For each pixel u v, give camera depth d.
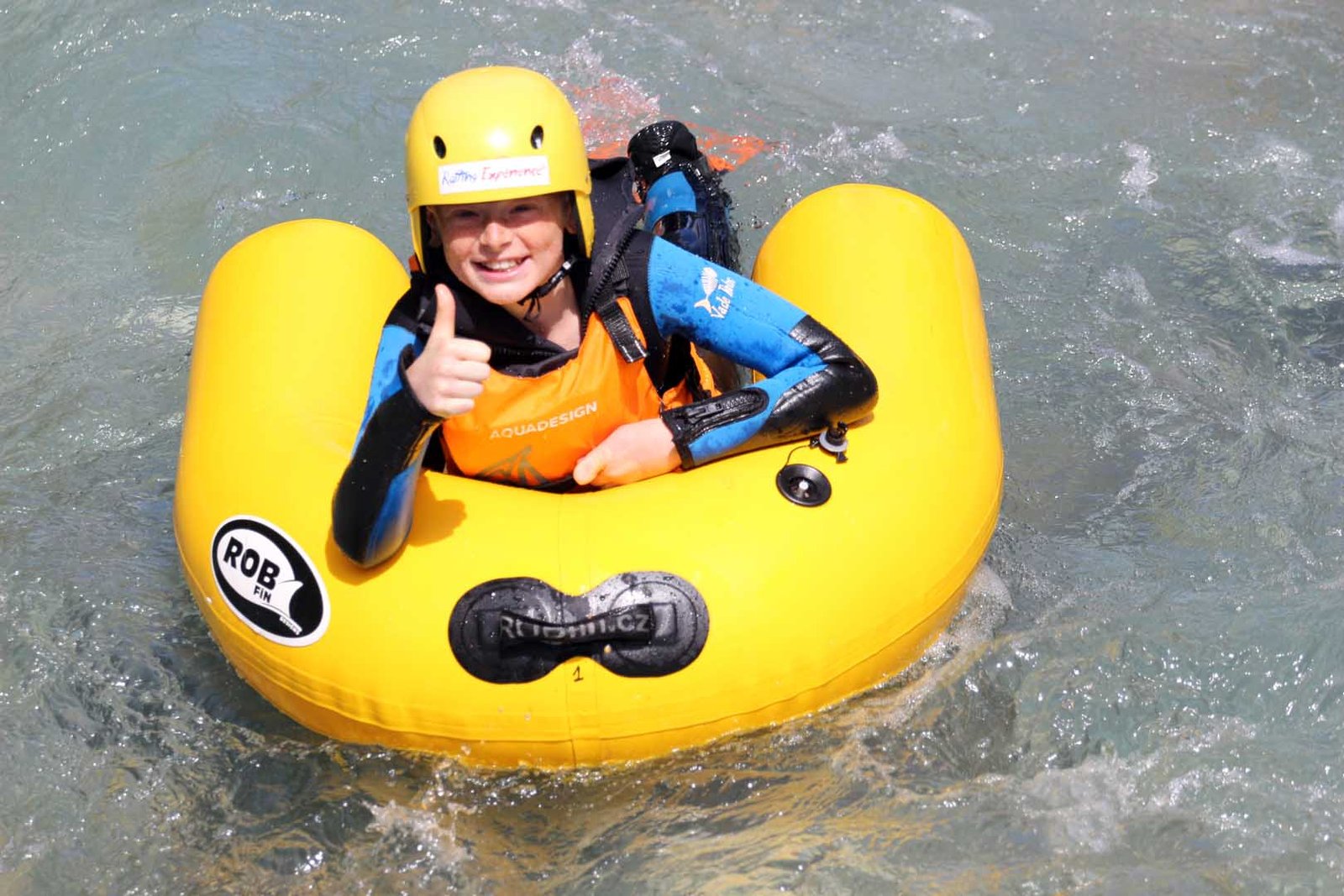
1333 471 7.85
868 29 12.45
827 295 6.87
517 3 12.60
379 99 11.38
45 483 8.09
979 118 11.30
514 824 5.82
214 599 5.89
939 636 6.29
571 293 5.75
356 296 7.05
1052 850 5.68
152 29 12.15
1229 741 6.14
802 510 5.71
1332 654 6.54
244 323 6.74
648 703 5.45
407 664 5.42
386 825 5.85
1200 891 5.50
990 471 6.34
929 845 5.71
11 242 10.21
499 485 5.93
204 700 6.48
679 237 8.09
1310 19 12.62
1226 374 8.71
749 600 5.49
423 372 4.88
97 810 6.00
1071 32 12.44
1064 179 10.62
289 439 6.02
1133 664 6.52
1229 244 9.91
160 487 8.04
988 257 9.80
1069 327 9.15
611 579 5.42
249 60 11.82
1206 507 7.63
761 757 5.91
